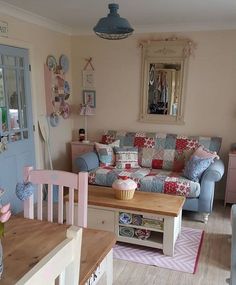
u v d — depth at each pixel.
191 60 4.00
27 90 3.61
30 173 1.66
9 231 1.37
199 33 3.91
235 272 1.63
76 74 4.62
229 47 3.82
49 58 4.04
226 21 3.71
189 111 4.14
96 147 4.02
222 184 4.08
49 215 1.67
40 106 3.91
